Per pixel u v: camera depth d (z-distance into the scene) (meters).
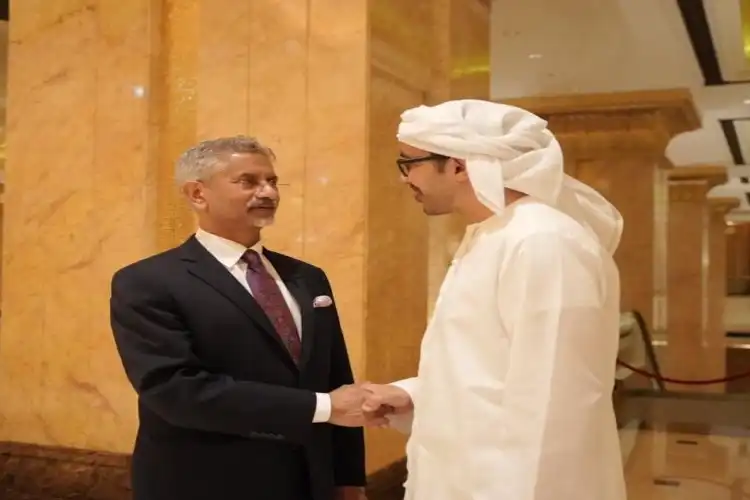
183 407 2.52
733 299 26.61
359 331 4.70
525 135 2.43
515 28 8.59
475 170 2.39
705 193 16.94
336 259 4.77
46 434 5.26
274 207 2.84
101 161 5.18
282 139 4.89
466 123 2.44
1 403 5.37
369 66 4.78
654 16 8.18
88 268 5.19
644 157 11.95
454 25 5.71
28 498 5.21
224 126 5.02
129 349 2.60
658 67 10.23
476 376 2.34
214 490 2.64
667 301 16.31
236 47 5.01
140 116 5.11
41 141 5.34
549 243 2.27
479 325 2.36
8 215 5.42
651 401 10.26
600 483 2.22
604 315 2.29
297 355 2.78
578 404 2.19
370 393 2.66
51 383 5.26
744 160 16.84
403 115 2.58
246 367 2.67
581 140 12.07
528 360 2.22
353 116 4.75
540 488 2.15
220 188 2.77
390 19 5.02
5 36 8.29
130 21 5.15
